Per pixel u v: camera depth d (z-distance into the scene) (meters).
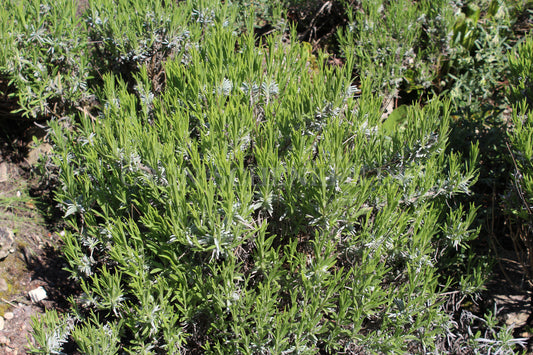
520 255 3.23
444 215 3.08
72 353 2.67
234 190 2.32
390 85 4.19
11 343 2.72
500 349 2.70
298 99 2.63
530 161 2.88
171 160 2.31
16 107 3.59
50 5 3.51
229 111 2.53
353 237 2.51
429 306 2.58
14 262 3.03
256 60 2.98
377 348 2.40
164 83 3.78
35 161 3.58
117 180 2.54
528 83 3.46
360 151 2.50
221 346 2.41
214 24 3.72
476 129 3.75
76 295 2.94
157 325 2.26
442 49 4.47
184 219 2.19
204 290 2.29
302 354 2.26
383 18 4.70
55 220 3.29
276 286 2.38
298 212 2.46
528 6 4.86
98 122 2.68
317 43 4.80
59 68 3.45
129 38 3.43
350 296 2.35
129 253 2.29
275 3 4.64
